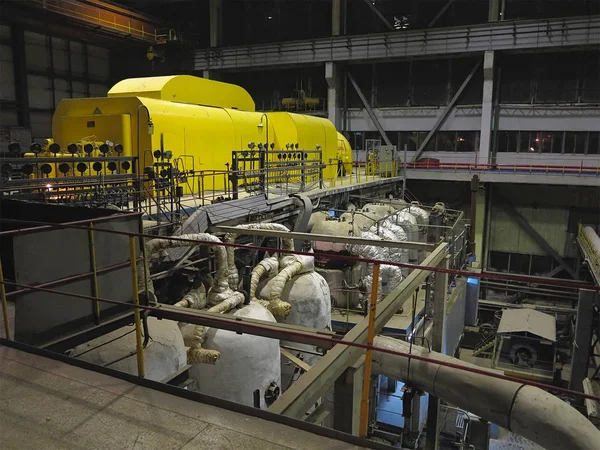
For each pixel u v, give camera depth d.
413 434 12.40
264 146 15.02
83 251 4.70
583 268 26.66
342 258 3.59
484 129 29.22
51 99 29.38
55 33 28.50
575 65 28.12
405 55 29.50
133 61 34.00
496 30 27.50
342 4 31.27
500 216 30.77
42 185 8.45
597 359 20.53
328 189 18.36
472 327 25.03
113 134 12.68
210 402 3.49
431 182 32.25
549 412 6.13
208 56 33.31
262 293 10.21
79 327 4.70
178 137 13.79
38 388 3.64
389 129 32.50
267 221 13.33
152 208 11.62
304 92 32.97
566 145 28.81
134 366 5.27
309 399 3.86
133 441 3.02
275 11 33.34
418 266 3.41
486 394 6.46
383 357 7.09
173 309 5.45
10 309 5.55
